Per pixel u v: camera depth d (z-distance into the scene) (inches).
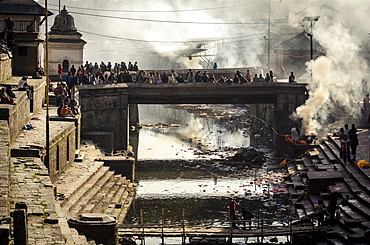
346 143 2128.4
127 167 2298.2
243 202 2048.5
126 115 2920.8
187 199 2100.1
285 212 1921.8
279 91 2967.5
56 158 1908.2
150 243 1680.6
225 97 3021.7
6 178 1286.9
